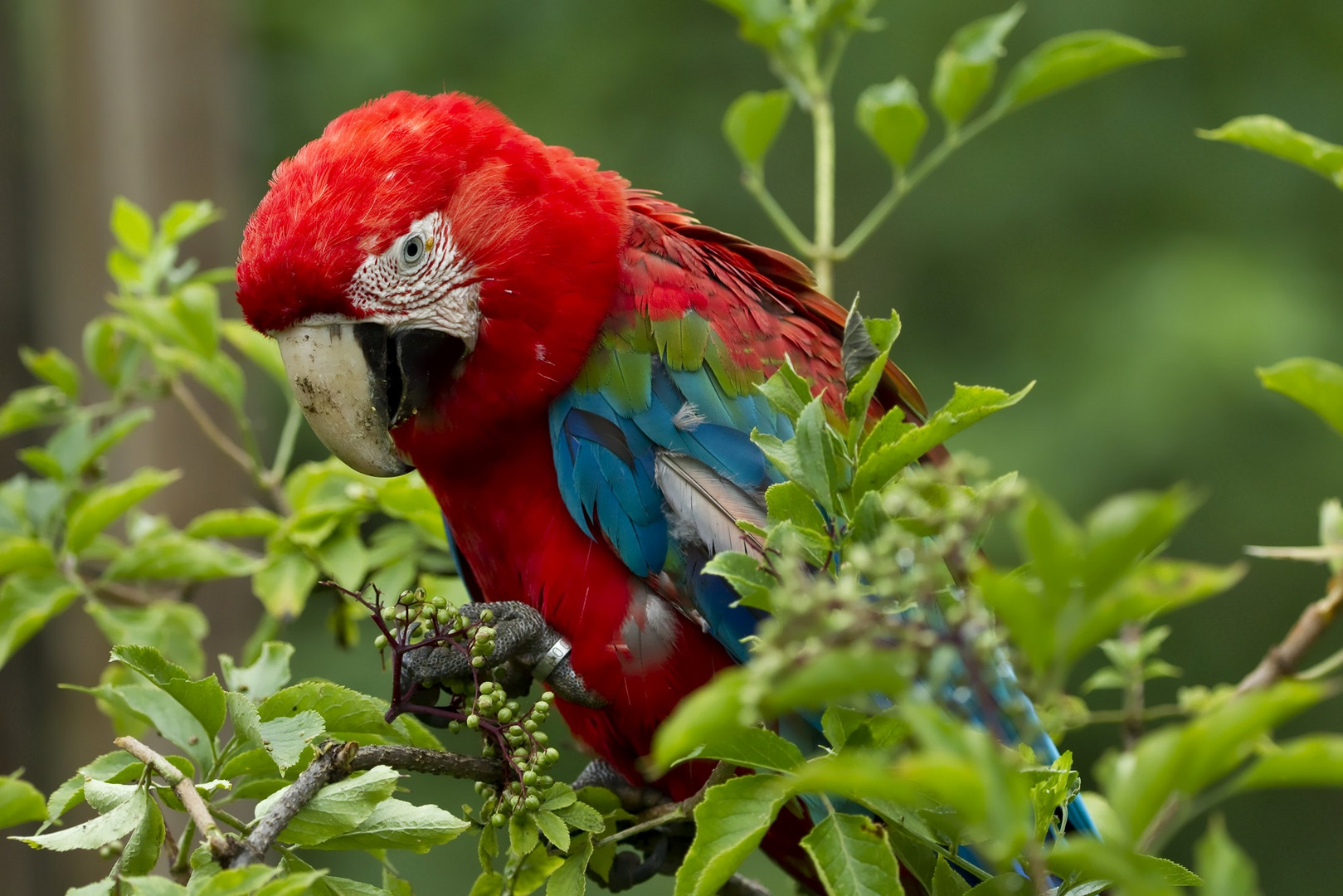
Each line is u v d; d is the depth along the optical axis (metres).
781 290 5.34
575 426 4.93
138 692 3.56
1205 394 12.72
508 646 4.80
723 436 4.92
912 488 2.79
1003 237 14.75
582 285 4.86
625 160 14.95
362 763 3.37
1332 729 12.88
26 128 9.27
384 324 4.71
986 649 2.17
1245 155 14.43
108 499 5.04
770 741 2.86
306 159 4.77
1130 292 13.65
